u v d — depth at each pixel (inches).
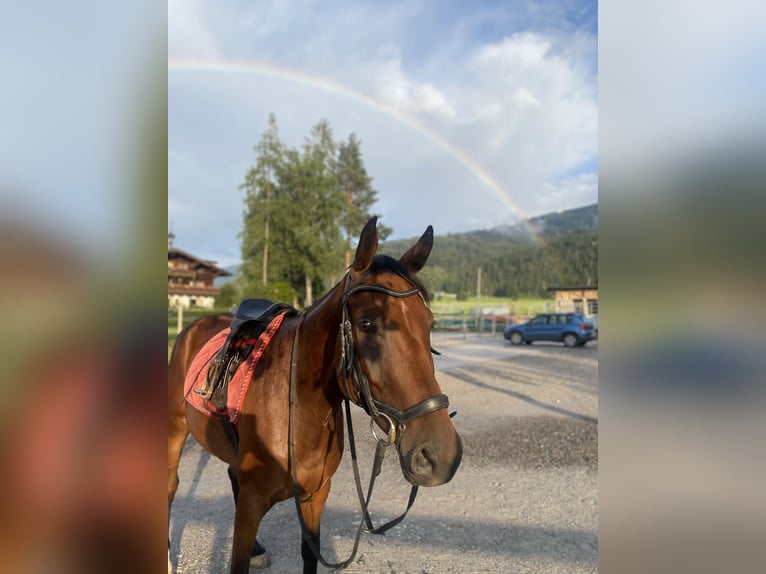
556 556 126.0
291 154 1198.3
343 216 1245.7
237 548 84.8
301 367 85.0
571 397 343.6
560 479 181.8
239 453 88.7
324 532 139.5
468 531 139.7
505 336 847.1
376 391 70.7
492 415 286.4
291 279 1178.6
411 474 64.8
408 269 77.8
